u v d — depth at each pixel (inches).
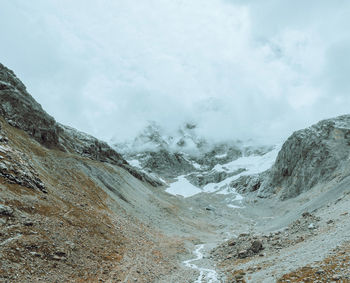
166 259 1994.3
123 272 1408.7
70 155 3314.5
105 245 1673.2
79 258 1337.4
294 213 3166.8
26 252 1128.8
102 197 2785.4
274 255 1497.3
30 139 3006.9
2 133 2288.4
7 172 1644.9
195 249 2664.9
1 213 1255.5
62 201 1916.8
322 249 1206.3
